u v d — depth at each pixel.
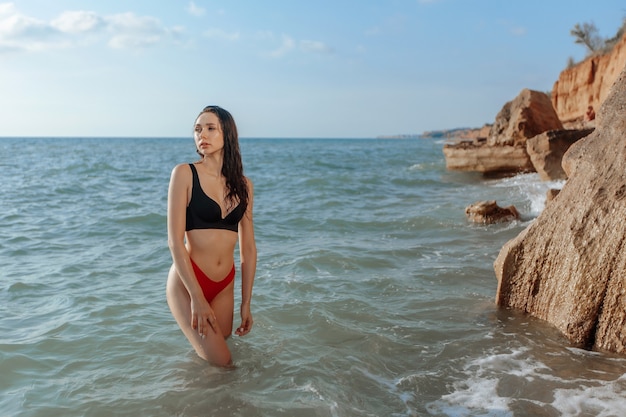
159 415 3.43
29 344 4.57
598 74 36.69
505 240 8.91
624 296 4.12
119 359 4.28
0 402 3.62
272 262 7.57
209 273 4.15
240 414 3.42
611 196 4.44
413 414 3.38
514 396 3.57
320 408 3.47
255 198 16.17
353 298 5.81
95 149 79.69
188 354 4.36
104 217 12.03
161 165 36.47
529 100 22.66
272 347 4.49
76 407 3.54
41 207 14.16
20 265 7.55
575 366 3.99
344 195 17.09
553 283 4.81
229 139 4.15
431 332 4.82
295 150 77.69
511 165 22.86
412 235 9.74
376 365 4.15
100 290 6.24
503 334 4.68
